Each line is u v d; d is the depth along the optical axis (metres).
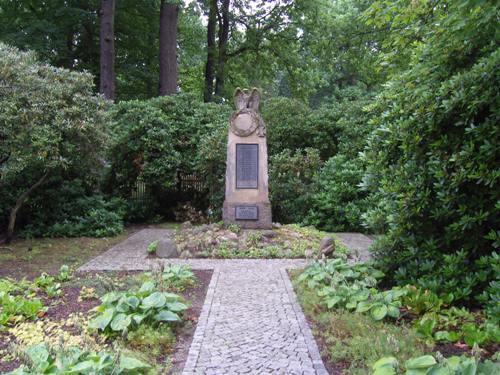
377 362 3.52
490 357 4.22
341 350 4.39
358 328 4.88
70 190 13.39
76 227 12.77
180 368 4.21
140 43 23.89
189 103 18.28
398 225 6.38
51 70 10.82
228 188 11.90
